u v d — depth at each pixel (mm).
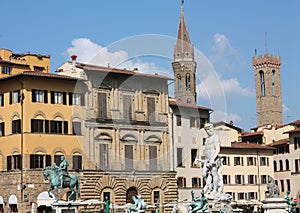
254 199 94188
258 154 96625
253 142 111000
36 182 67750
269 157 98375
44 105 69938
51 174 39094
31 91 69312
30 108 68938
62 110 71125
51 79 70750
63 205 37469
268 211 35750
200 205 32844
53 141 69875
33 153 68375
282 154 101875
